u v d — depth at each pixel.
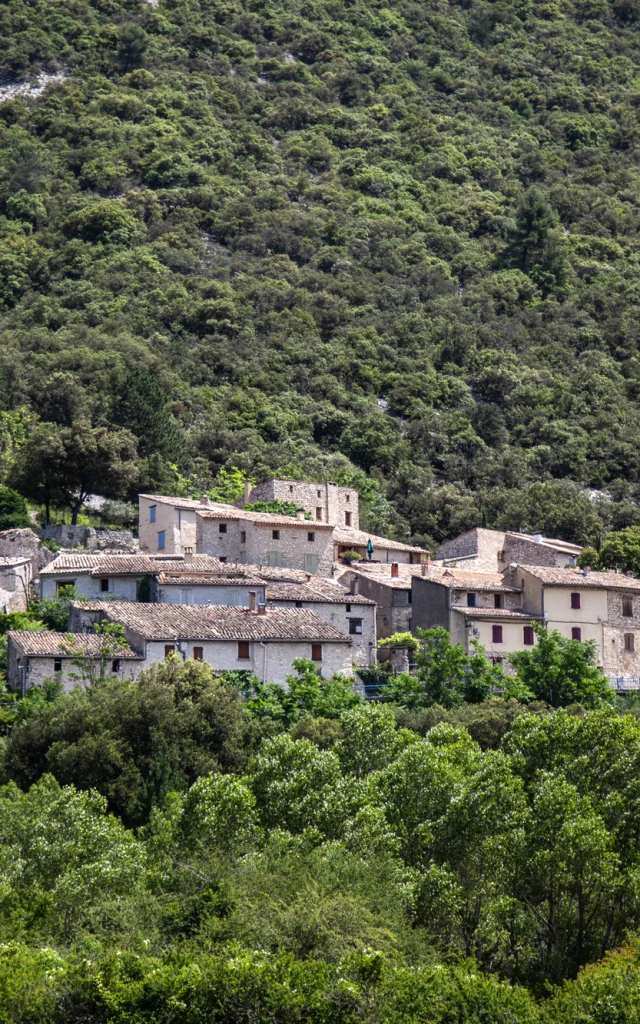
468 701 199.88
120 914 116.19
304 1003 108.19
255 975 108.56
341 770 143.38
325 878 120.56
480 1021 110.25
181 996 107.25
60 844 122.75
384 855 126.50
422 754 135.75
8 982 105.44
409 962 116.38
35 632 198.12
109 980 107.62
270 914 116.56
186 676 176.25
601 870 123.56
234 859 124.56
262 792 137.50
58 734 163.88
